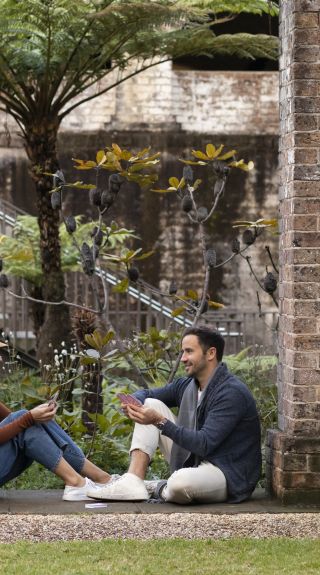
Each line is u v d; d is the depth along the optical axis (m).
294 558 5.36
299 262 6.72
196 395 6.86
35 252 13.25
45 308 12.26
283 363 6.99
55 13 10.91
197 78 18.83
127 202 18.64
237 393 6.71
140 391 7.14
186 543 5.66
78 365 9.85
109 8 10.54
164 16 10.87
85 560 5.28
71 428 8.56
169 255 18.72
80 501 6.78
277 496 6.81
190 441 6.57
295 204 6.70
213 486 6.65
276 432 6.92
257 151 18.86
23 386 8.75
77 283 16.33
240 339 14.62
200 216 8.36
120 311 15.70
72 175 18.50
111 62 12.48
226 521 6.24
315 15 6.69
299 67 6.69
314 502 6.70
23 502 6.77
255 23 22.92
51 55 11.43
